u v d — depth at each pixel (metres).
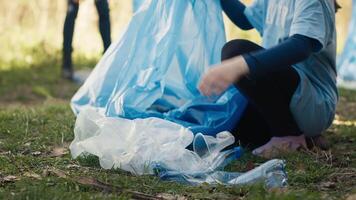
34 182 3.64
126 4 11.62
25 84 9.00
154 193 3.59
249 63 3.71
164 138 4.06
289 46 3.90
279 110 4.34
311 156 4.34
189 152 4.01
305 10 4.07
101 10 5.58
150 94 4.66
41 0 11.84
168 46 4.70
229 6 4.86
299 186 3.76
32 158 4.18
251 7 4.82
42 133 4.94
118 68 4.82
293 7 4.35
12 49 11.09
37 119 5.34
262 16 4.77
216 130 4.50
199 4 4.76
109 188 3.57
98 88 4.84
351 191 3.63
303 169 4.06
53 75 9.50
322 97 4.43
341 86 8.73
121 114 4.54
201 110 4.59
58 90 8.48
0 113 5.54
